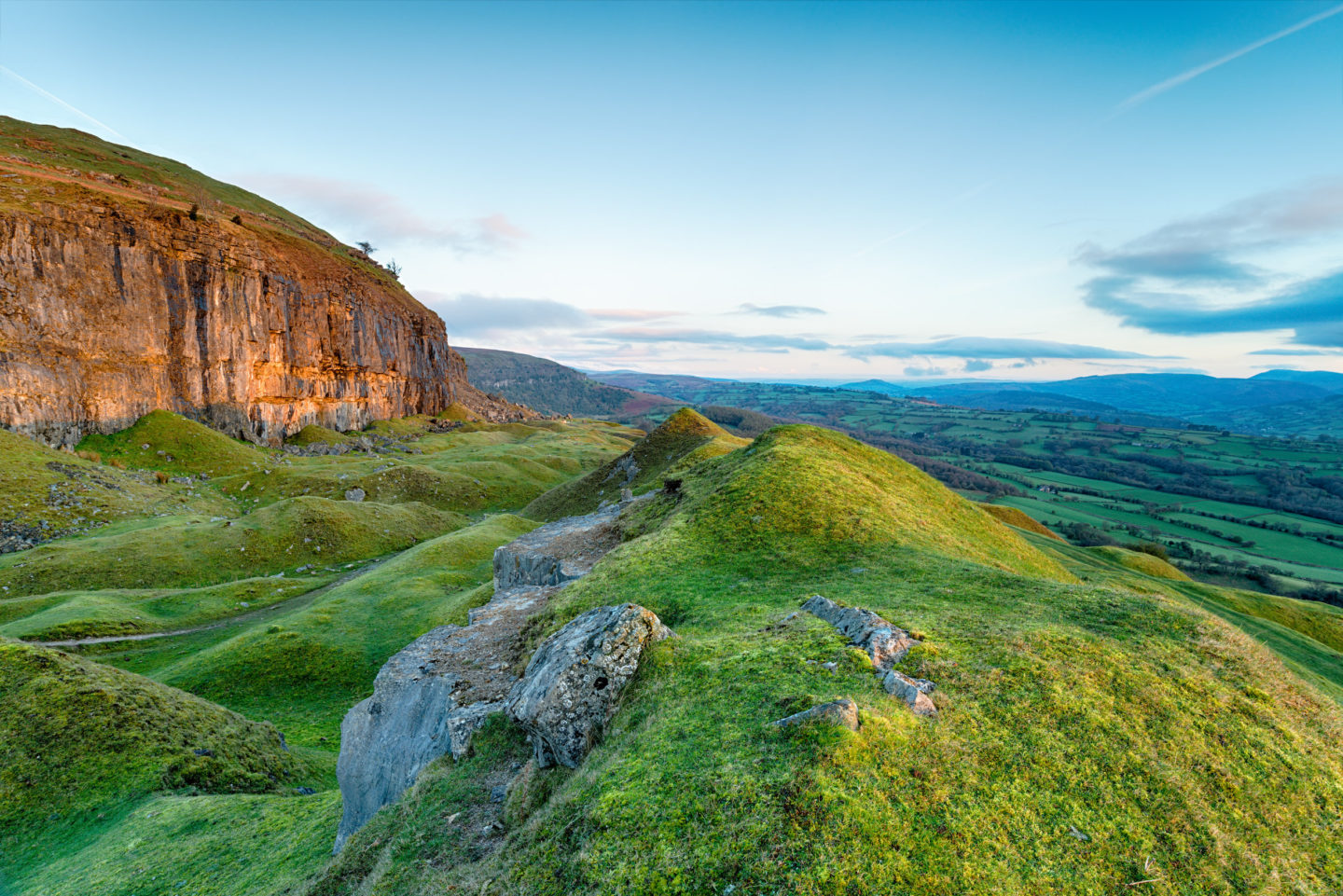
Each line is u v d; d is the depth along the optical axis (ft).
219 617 221.25
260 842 87.81
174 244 494.18
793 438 170.09
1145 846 38.01
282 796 106.32
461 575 234.79
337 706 161.38
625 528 152.76
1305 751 47.78
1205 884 36.04
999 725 47.83
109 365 442.50
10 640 131.23
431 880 48.55
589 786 46.70
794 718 46.57
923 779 41.24
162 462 437.99
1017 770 43.11
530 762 60.80
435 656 96.07
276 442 587.68
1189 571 365.81
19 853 95.20
